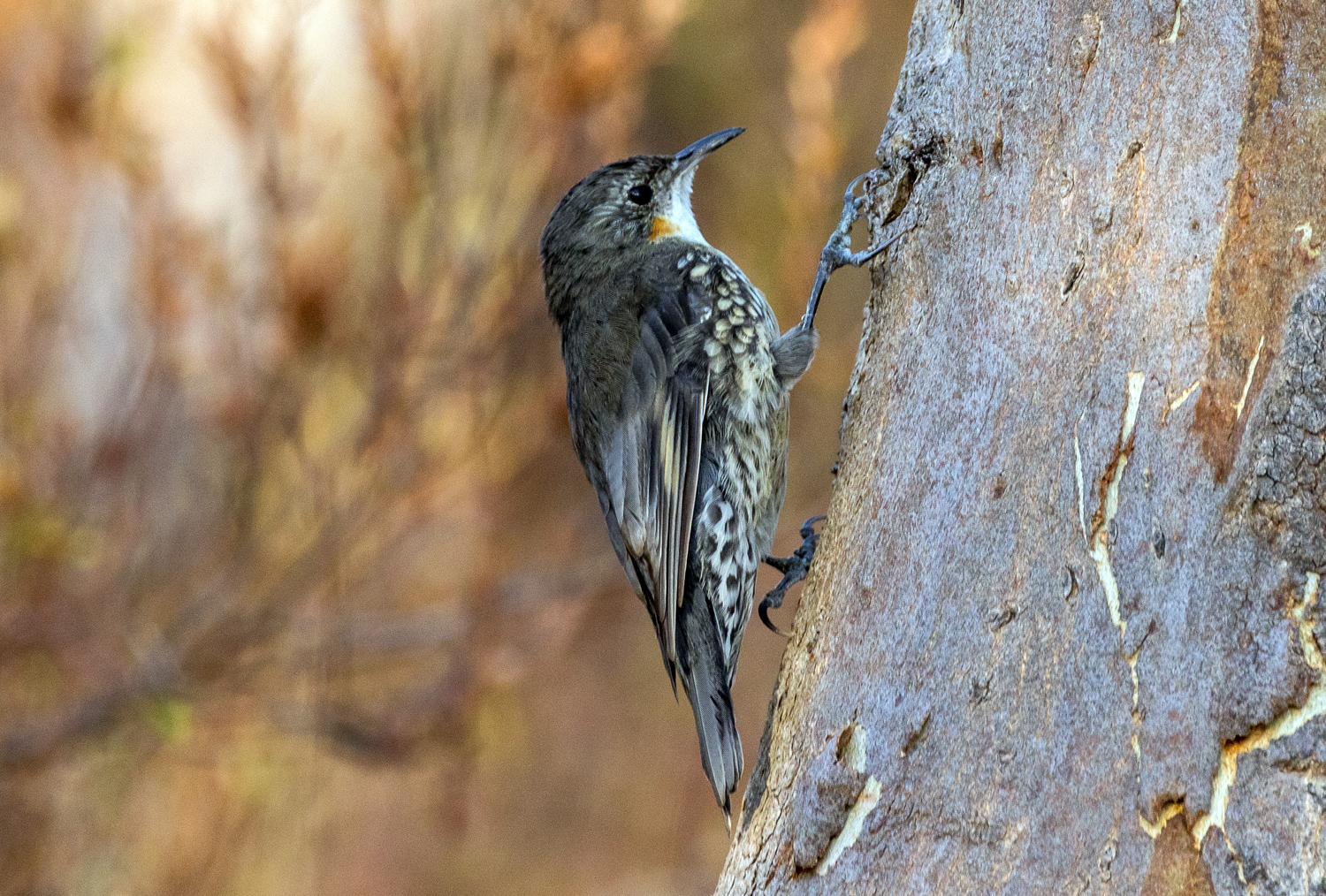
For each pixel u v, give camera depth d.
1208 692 5.16
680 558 7.82
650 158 9.27
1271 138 5.50
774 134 18.92
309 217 11.91
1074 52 5.98
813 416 14.59
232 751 13.45
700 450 7.98
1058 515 5.59
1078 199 5.88
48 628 11.88
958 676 5.67
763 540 8.23
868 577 6.07
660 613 8.03
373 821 15.06
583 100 10.96
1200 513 5.30
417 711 12.30
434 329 11.16
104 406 12.41
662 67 18.92
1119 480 5.48
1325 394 5.23
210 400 11.90
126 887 13.12
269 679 12.66
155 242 11.33
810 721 6.09
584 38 11.02
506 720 15.12
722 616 8.02
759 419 8.09
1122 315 5.63
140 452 12.16
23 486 11.66
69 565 11.95
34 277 12.13
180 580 12.40
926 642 5.79
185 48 12.75
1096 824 5.24
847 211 8.30
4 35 12.53
